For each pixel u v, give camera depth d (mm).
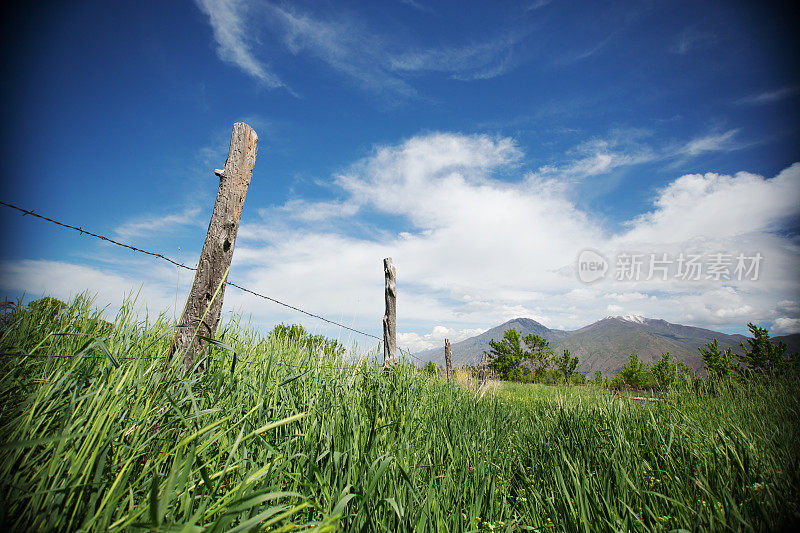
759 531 1887
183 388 1651
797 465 2469
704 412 4422
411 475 2090
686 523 1899
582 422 3797
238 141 2453
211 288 2199
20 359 1690
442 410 3770
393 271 5699
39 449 1305
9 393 1530
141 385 1586
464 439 3076
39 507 1092
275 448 1819
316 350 3350
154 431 1527
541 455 3334
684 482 2467
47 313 2193
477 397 5789
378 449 2111
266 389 2080
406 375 3908
